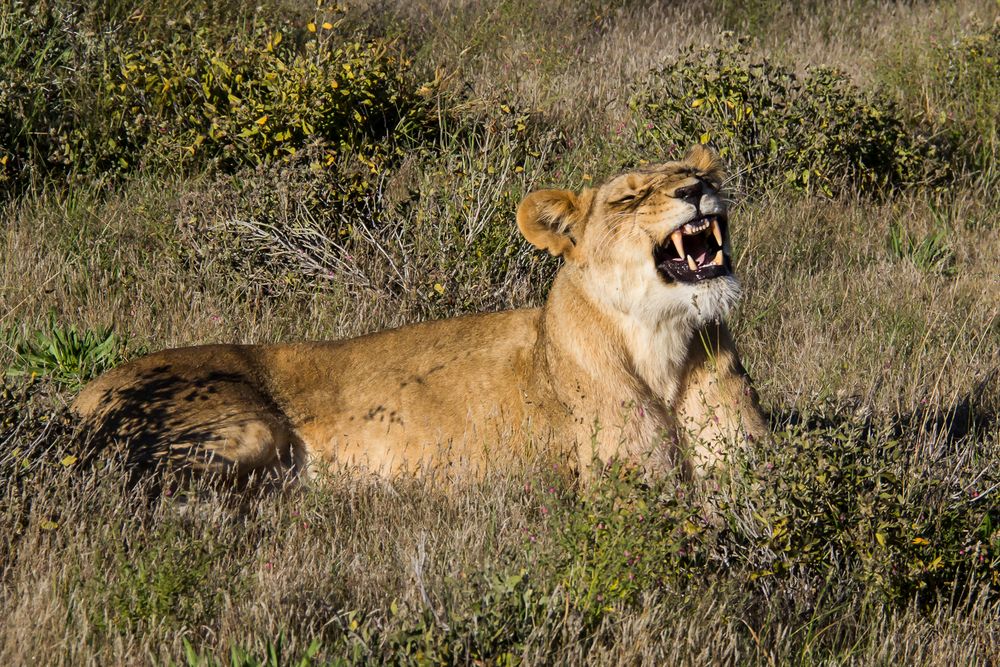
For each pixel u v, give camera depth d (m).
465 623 7.02
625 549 7.58
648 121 19.12
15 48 18.77
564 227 10.09
